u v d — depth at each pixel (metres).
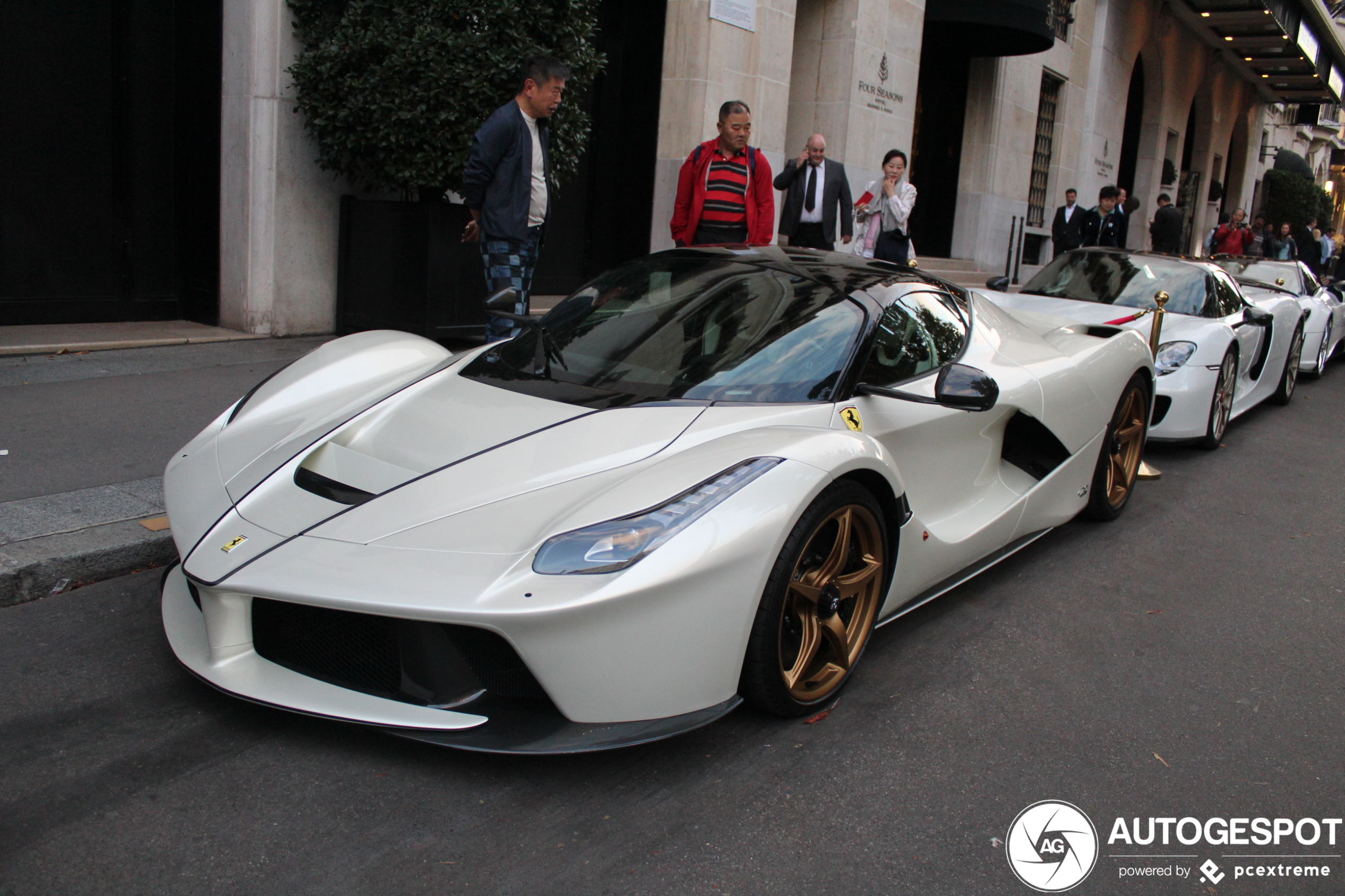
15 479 3.60
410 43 5.77
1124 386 4.12
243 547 2.20
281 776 2.10
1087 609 3.42
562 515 2.13
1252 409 7.87
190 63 6.70
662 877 1.86
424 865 1.85
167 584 2.60
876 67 11.27
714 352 2.87
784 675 2.35
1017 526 3.53
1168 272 6.55
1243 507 4.91
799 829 2.04
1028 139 15.59
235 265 6.68
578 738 2.03
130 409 4.67
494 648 2.09
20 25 6.02
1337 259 23.83
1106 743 2.50
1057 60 16.27
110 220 6.62
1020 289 6.88
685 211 6.21
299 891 1.76
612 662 2.01
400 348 3.37
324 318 6.99
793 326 2.93
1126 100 19.80
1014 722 2.58
